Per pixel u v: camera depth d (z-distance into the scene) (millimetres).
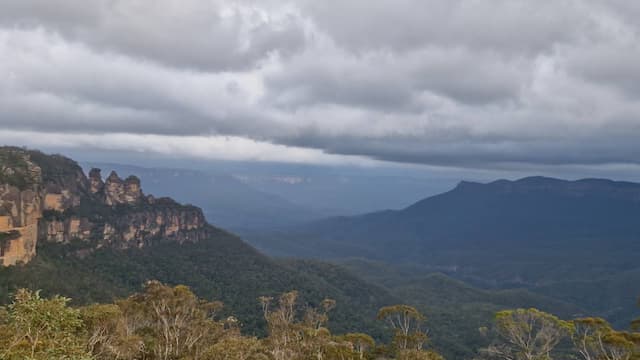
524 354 58375
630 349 48219
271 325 76562
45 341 28188
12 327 30781
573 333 54750
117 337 51781
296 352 63719
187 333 65188
